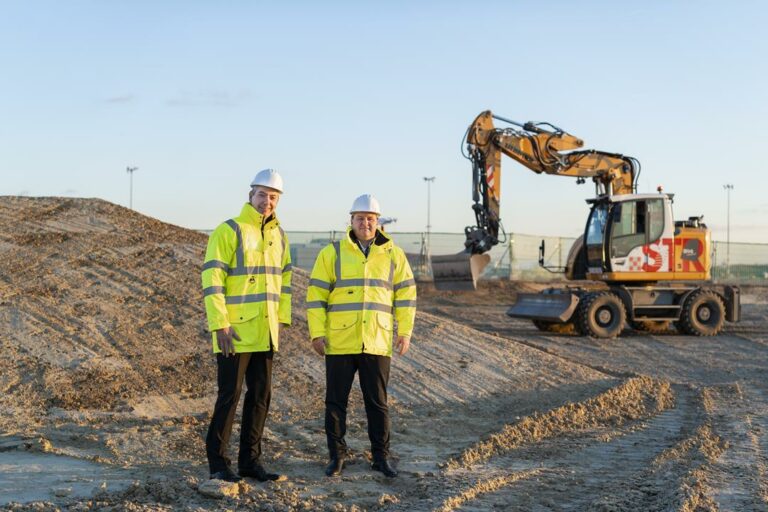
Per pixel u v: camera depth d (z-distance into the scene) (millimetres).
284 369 9883
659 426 8648
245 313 5582
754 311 29906
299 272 13914
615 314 19125
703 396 10695
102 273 12188
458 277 20359
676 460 6941
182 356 9922
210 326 5461
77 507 4871
